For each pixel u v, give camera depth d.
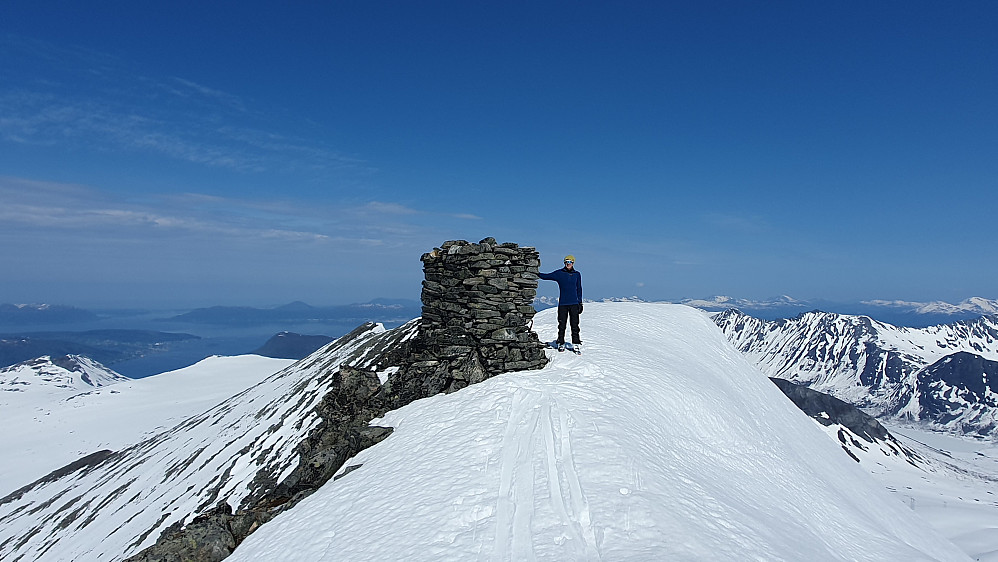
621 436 16.91
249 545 15.95
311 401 33.84
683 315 48.12
